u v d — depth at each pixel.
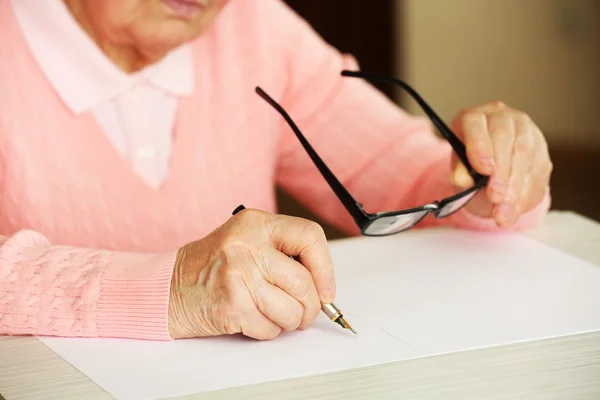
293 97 2.02
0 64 1.71
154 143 1.82
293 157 2.05
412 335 1.07
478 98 4.59
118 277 1.13
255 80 1.93
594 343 1.04
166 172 1.83
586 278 1.24
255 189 1.93
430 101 4.56
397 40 4.45
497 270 1.27
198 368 0.99
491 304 1.15
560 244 1.39
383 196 1.92
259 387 0.94
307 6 4.38
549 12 4.53
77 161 1.75
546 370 0.97
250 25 1.94
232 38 1.92
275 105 1.29
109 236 1.78
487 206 1.44
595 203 3.88
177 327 1.08
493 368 0.98
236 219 1.10
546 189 1.46
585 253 1.35
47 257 1.18
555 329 1.08
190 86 1.83
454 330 1.08
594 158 4.42
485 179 1.40
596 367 0.98
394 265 1.29
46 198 1.74
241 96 1.91
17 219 1.73
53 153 1.74
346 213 2.03
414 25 4.46
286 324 1.06
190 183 1.83
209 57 1.89
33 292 1.13
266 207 1.96
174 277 1.10
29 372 1.00
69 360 1.03
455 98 4.58
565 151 4.51
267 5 1.99
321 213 2.06
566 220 1.52
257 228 1.08
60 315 1.11
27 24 1.71
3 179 1.72
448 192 1.60
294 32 2.02
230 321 1.05
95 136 1.76
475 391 0.93
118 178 1.77
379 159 1.96
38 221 1.74
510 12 4.51
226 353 1.04
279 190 3.71
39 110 1.73
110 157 1.77
